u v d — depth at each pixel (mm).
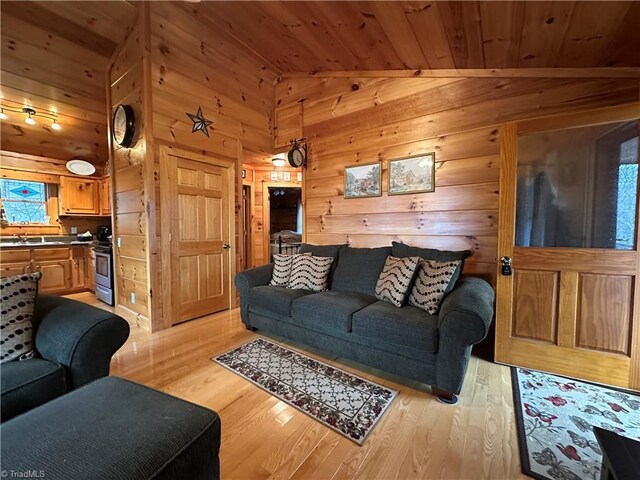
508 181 2156
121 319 1526
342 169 3381
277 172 5883
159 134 2854
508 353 2184
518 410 1644
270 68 3887
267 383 1924
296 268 2877
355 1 2002
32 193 4480
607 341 1909
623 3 1439
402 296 2201
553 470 1238
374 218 3146
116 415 932
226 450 1356
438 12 1841
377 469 1254
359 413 1624
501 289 2193
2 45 2713
